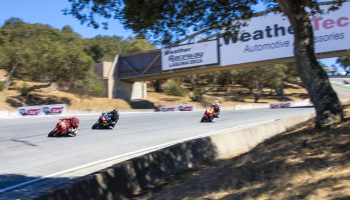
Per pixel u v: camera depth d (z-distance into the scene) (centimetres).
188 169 1205
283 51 4550
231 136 1534
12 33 7688
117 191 893
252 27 4703
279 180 681
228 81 8456
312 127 1002
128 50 8119
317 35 4409
